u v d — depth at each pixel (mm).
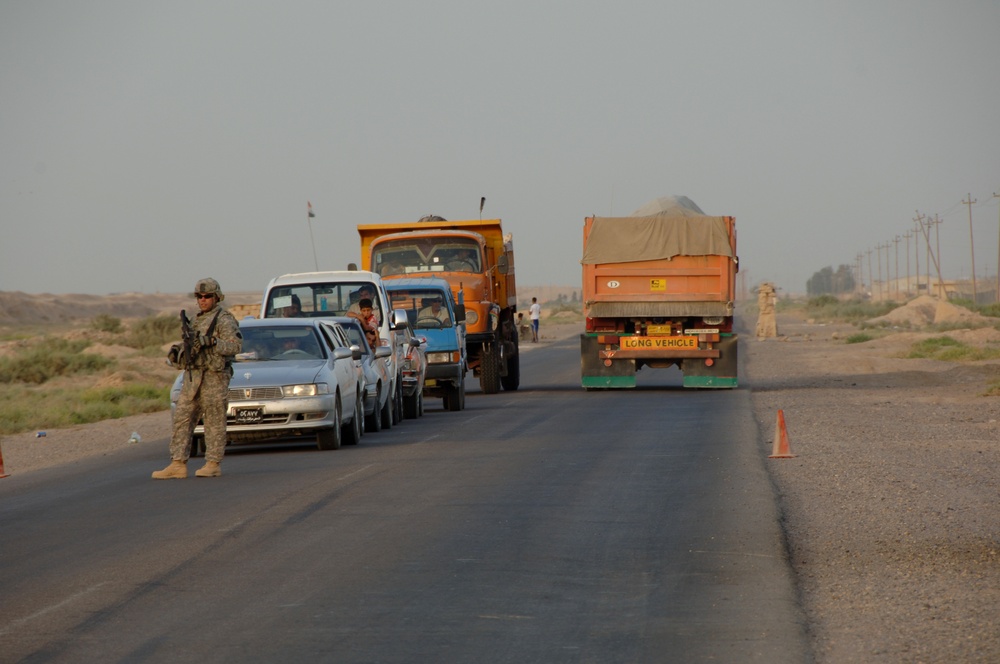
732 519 29625
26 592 22859
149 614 20844
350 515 30719
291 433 46219
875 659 17672
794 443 46219
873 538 26953
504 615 20438
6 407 75188
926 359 112688
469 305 81500
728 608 20859
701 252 77188
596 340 79625
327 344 49406
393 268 83375
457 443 48875
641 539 27234
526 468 39812
